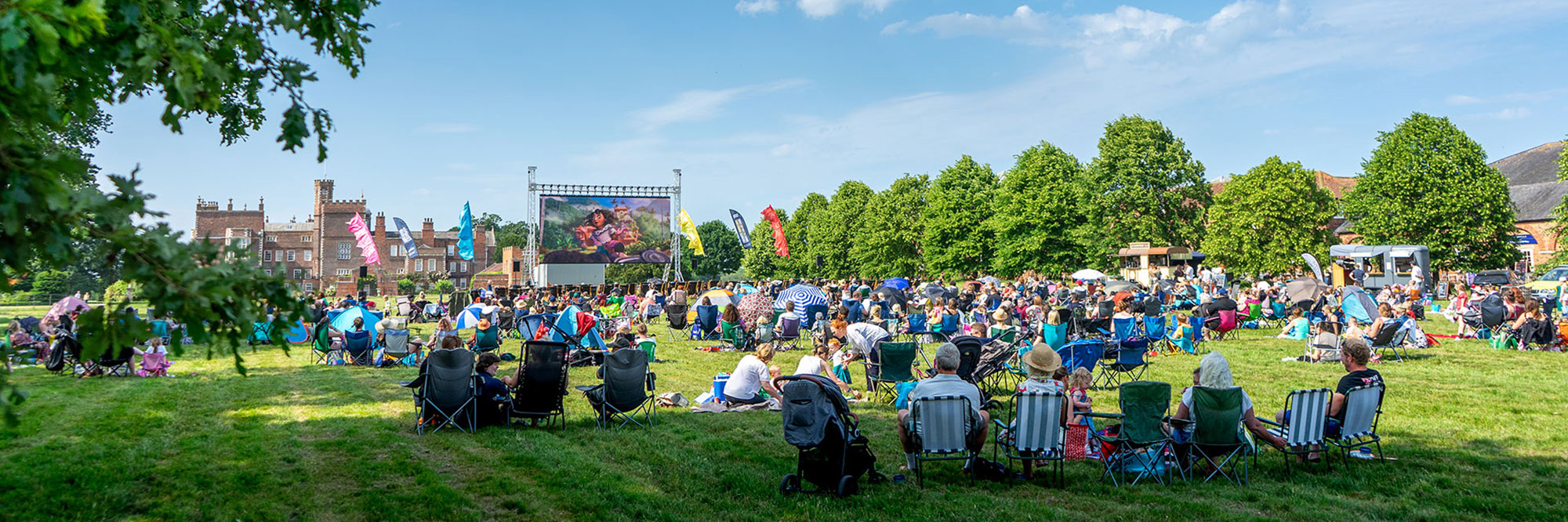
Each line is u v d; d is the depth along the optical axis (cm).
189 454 838
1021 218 5491
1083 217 5541
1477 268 4438
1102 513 658
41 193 291
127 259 318
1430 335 2059
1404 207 4481
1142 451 762
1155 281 3550
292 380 1385
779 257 8844
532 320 1858
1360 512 650
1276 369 1473
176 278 314
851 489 709
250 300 339
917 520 640
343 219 9462
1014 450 755
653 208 5012
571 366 1588
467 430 966
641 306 2800
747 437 945
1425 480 735
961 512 658
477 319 2186
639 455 851
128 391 1234
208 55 379
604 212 4950
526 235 14812
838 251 7756
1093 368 1273
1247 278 4784
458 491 717
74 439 895
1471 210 4406
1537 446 856
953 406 730
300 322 382
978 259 5959
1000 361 1198
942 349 764
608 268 8488
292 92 448
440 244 10325
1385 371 1416
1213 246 5006
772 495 712
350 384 1338
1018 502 686
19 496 679
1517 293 1825
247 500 684
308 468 786
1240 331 2192
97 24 274
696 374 1520
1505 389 1208
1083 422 837
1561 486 715
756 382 1139
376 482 742
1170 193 5372
